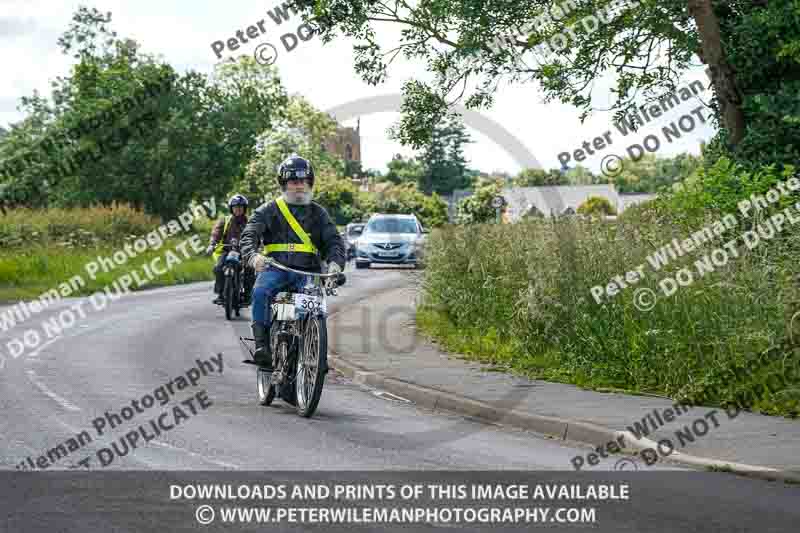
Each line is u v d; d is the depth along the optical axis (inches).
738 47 734.5
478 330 684.7
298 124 2608.3
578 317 544.7
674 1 762.2
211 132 2456.9
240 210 901.2
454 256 763.4
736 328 457.7
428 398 478.9
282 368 445.1
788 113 684.7
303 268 448.5
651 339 493.7
